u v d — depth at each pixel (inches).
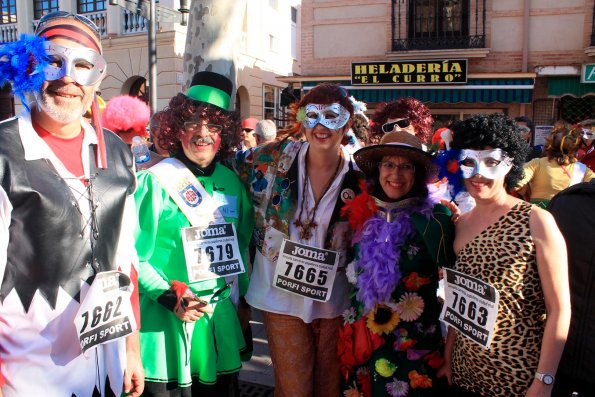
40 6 543.5
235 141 104.7
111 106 142.9
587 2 363.9
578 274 77.9
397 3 399.9
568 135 180.4
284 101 415.2
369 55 413.4
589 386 78.9
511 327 75.3
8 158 65.5
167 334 92.7
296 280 99.0
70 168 71.9
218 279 96.0
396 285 90.5
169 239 93.8
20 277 67.0
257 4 635.5
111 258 75.7
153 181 93.4
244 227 105.6
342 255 100.9
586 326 77.1
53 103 67.7
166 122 97.9
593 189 79.1
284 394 102.0
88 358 73.2
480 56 381.4
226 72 174.2
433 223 88.8
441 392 90.9
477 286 77.9
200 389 97.0
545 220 73.8
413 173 92.5
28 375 68.0
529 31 378.3
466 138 78.4
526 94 366.9
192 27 173.8
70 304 70.0
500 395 78.3
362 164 97.3
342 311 102.3
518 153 77.9
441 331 96.0
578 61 370.3
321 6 421.4
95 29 73.5
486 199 79.4
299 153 103.7
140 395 90.7
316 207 100.3
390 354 90.1
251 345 111.2
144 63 497.0
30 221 66.7
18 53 66.0
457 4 389.7
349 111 100.3
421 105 150.3
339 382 104.1
